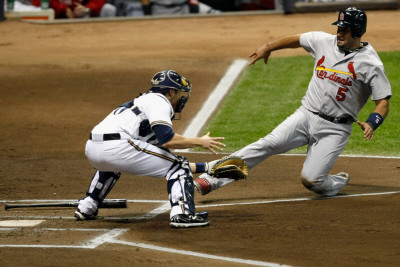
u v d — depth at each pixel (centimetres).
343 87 2464
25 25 7219
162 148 2175
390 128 3959
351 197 2547
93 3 7531
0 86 4978
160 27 7056
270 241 1933
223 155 3481
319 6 7656
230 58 5625
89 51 6038
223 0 7844
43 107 4522
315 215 2241
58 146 3741
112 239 1986
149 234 2044
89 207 2273
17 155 3553
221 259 1770
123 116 2167
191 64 5456
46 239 1995
